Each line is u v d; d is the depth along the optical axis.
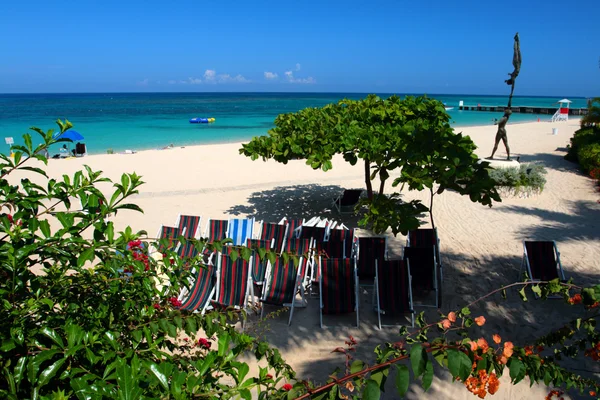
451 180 5.01
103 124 45.78
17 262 1.95
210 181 15.77
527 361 2.15
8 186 2.38
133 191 2.51
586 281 7.61
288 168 18.38
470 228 10.42
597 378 5.07
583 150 16.53
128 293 2.56
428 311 6.78
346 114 10.25
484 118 55.53
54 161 20.12
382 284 6.51
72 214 2.29
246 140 31.48
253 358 5.53
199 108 83.88
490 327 6.30
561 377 2.28
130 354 2.00
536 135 29.64
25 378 1.94
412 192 13.76
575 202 12.37
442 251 9.09
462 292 7.35
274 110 76.94
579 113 59.97
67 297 2.41
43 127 39.59
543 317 6.52
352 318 6.62
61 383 1.96
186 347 3.13
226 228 8.95
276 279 6.73
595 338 2.65
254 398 4.67
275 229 8.80
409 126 8.84
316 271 7.68
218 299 6.52
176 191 14.23
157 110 75.75
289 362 5.52
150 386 1.85
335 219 11.44
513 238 9.73
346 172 17.56
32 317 2.20
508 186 13.31
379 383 1.86
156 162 19.75
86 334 1.94
